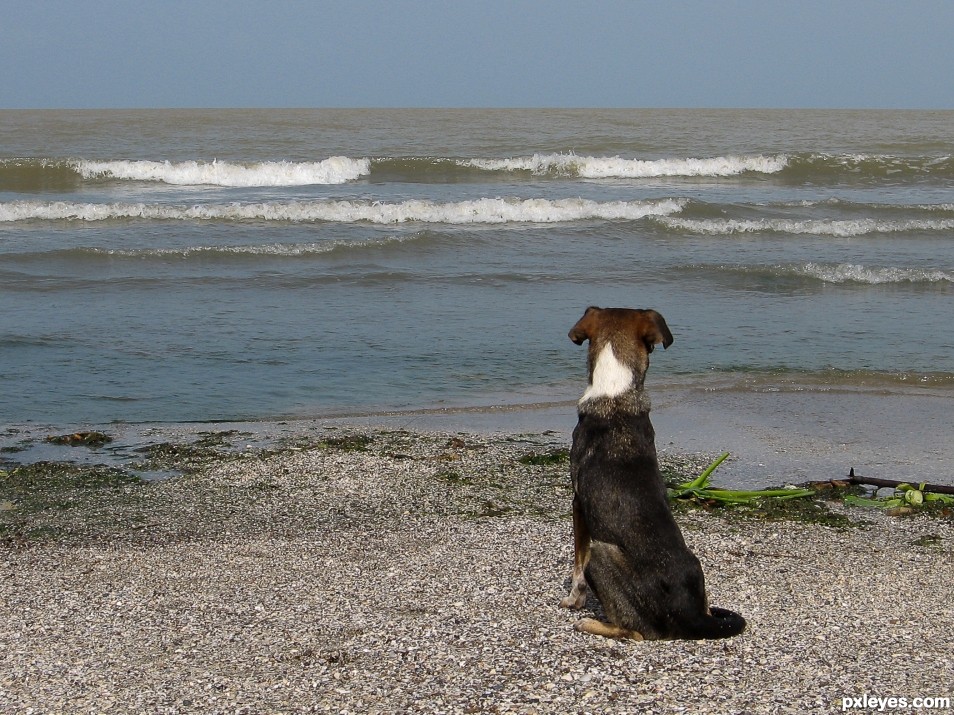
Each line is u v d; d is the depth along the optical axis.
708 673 4.80
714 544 6.85
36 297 16.36
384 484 8.43
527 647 5.11
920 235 23.69
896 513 7.65
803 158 34.50
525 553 6.68
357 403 11.23
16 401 11.06
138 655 5.12
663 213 25.88
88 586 6.14
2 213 23.67
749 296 17.11
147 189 29.31
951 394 11.56
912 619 5.52
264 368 12.62
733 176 33.84
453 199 27.25
